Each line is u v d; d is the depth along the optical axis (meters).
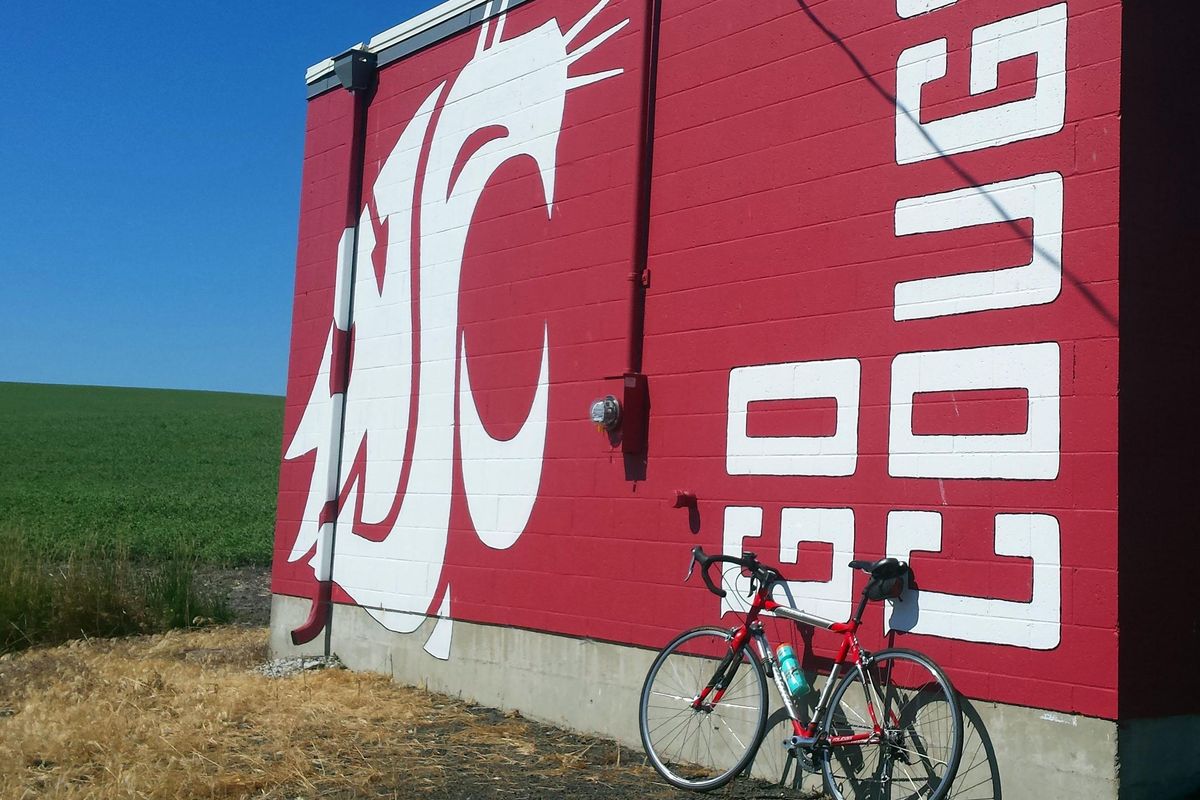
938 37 5.74
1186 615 5.08
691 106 7.01
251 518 29.06
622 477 7.17
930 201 5.68
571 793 5.90
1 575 11.59
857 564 5.53
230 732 7.02
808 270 6.20
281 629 10.16
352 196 9.91
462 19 8.95
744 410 6.46
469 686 8.15
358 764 6.38
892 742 5.39
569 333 7.67
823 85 6.25
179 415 62.22
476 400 8.41
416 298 9.12
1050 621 4.99
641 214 7.21
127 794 5.57
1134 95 5.09
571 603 7.43
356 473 9.55
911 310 5.69
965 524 5.36
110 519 28.03
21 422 56.59
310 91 10.65
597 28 7.73
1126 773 4.75
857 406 5.88
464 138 8.84
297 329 10.52
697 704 6.16
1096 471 4.91
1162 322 5.12
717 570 6.52
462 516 8.41
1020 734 5.04
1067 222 5.14
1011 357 5.27
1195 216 5.34
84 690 8.05
